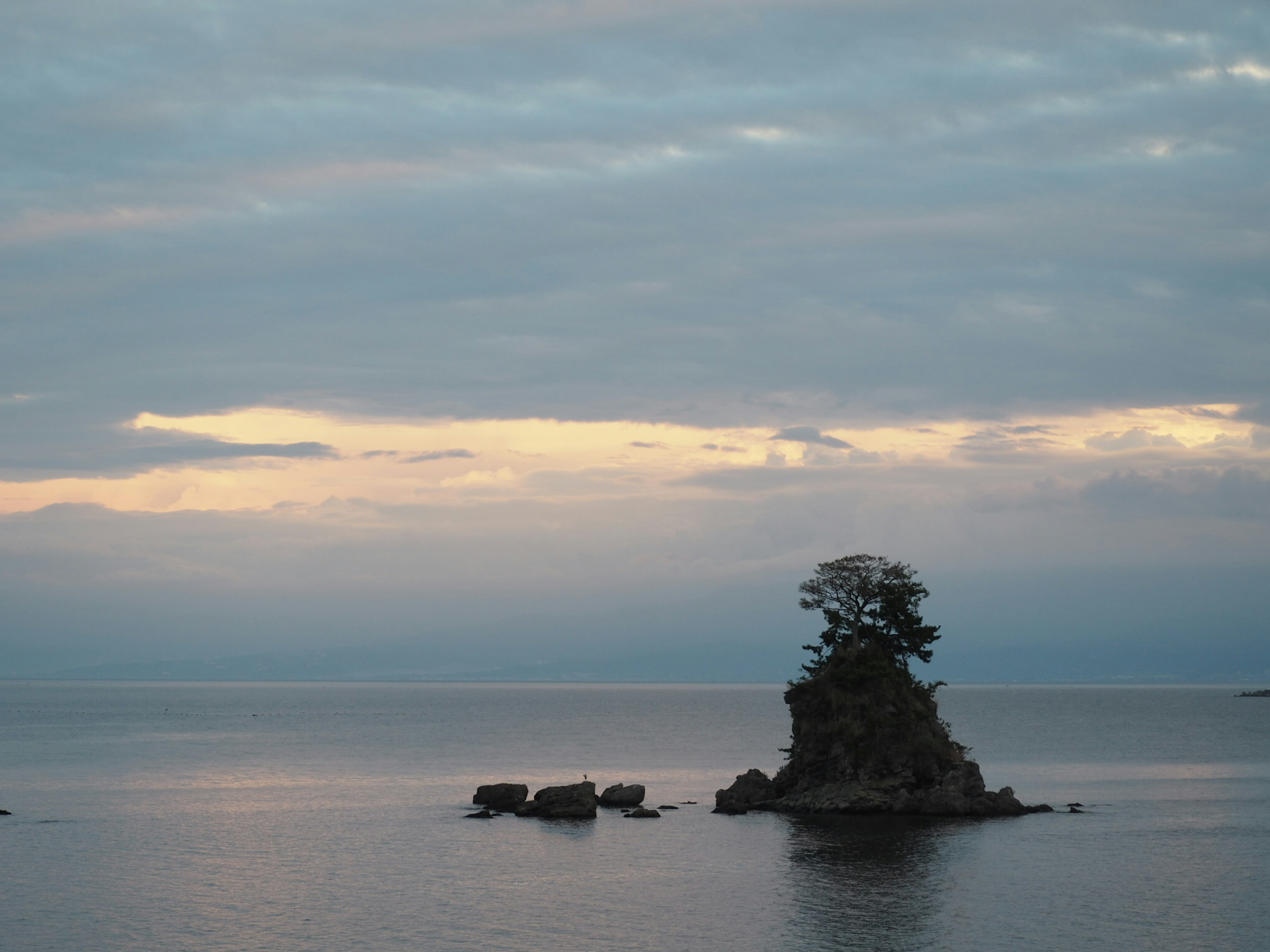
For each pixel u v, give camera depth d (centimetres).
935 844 9719
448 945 6719
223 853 9506
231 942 6781
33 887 8144
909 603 12356
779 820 11206
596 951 6612
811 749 12200
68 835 10356
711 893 7969
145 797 13162
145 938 6862
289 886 8244
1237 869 8619
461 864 9012
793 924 7169
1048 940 6738
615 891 8038
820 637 12644
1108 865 8775
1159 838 9994
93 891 8038
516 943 6762
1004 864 8838
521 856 9375
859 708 11875
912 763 11806
